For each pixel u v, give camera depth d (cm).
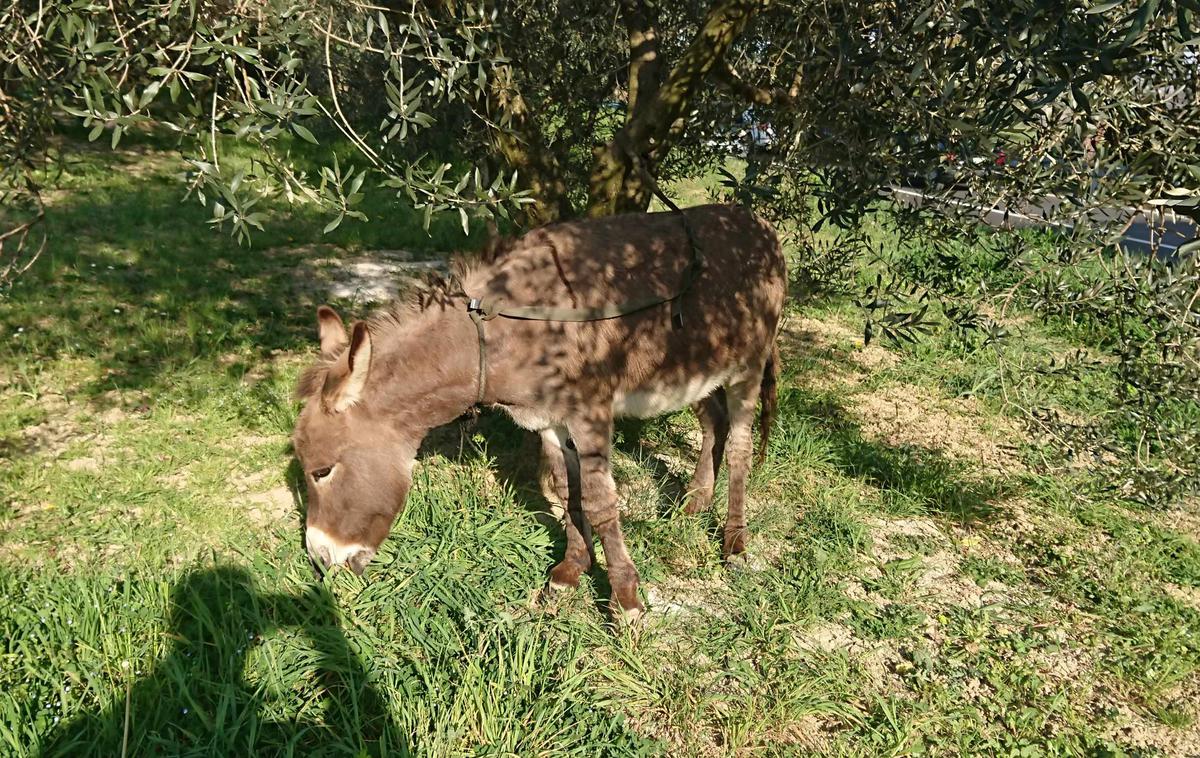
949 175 301
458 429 554
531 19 489
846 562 448
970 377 697
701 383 416
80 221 905
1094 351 738
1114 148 278
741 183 336
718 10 407
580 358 358
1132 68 237
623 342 371
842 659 374
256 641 340
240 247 892
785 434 569
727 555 443
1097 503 525
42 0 257
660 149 464
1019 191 294
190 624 340
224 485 468
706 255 407
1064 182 272
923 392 687
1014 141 260
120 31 256
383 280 844
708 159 547
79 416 523
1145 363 333
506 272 356
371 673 326
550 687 336
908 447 578
